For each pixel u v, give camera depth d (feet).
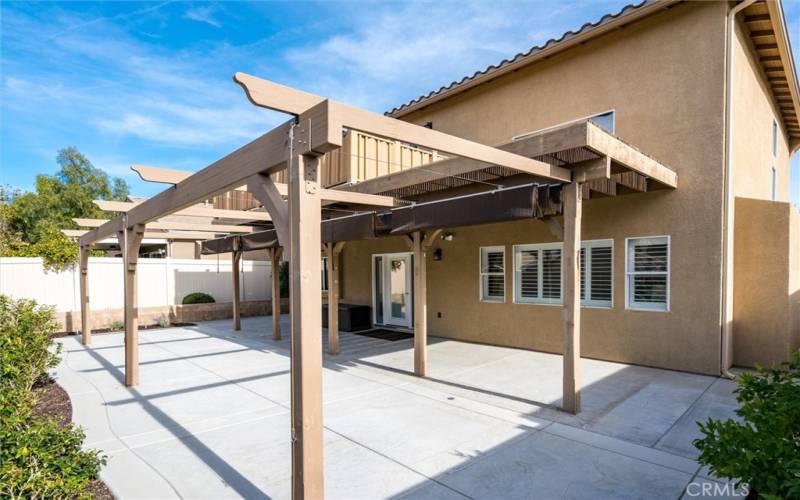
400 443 14.83
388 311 41.55
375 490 11.80
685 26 23.65
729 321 22.97
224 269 52.80
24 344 20.56
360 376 23.76
